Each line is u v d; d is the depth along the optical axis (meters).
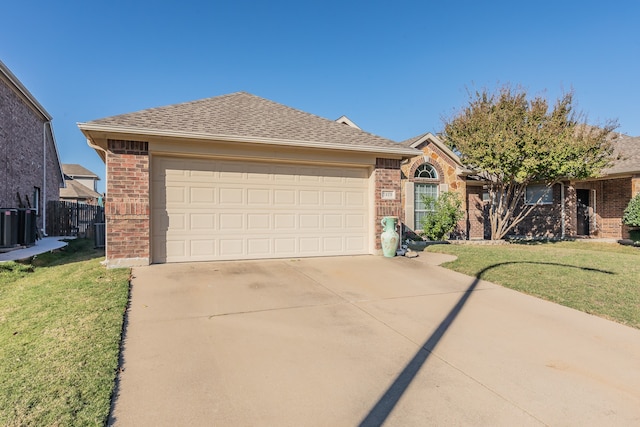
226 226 7.93
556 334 4.13
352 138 8.99
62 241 13.65
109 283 5.76
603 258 8.55
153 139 7.17
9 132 12.82
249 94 10.43
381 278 6.67
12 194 13.13
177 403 2.65
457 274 7.08
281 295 5.45
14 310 4.84
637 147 15.03
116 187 6.96
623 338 4.03
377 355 3.54
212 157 7.75
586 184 15.51
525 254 9.20
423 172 13.91
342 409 2.62
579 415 2.60
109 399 2.65
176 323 4.22
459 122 12.67
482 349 3.71
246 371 3.15
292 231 8.52
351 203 9.14
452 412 2.61
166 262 7.48
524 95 11.81
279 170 8.42
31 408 2.47
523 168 11.06
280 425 2.42
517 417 2.56
